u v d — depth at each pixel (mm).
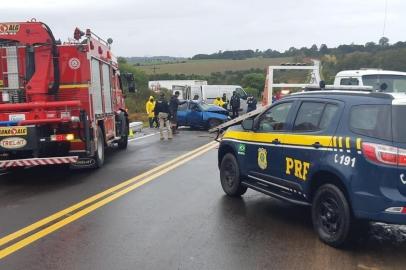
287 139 6895
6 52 11664
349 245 5973
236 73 83125
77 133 11211
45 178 11141
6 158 10836
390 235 6438
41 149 10680
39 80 11570
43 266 5402
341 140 5863
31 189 9812
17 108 10562
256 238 6312
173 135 22438
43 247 6043
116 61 16109
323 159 6078
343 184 5766
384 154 5363
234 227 6809
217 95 37062
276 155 7152
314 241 6188
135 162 13305
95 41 12656
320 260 5504
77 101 10859
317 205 6227
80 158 11523
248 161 8039
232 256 5648
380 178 5375
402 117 5434
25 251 5906
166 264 5414
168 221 7129
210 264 5402
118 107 16203
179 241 6203
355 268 5266
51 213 7715
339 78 13602
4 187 10125
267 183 7480
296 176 6668
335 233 5910
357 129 5754
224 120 25594
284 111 7242
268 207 7973
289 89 19141
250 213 7582
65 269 5305
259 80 73562
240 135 8383
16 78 11711
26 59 11688
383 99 5625
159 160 13555
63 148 11289
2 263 5512
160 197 8734
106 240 6273
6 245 6133
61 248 5992
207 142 18641
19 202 8594
